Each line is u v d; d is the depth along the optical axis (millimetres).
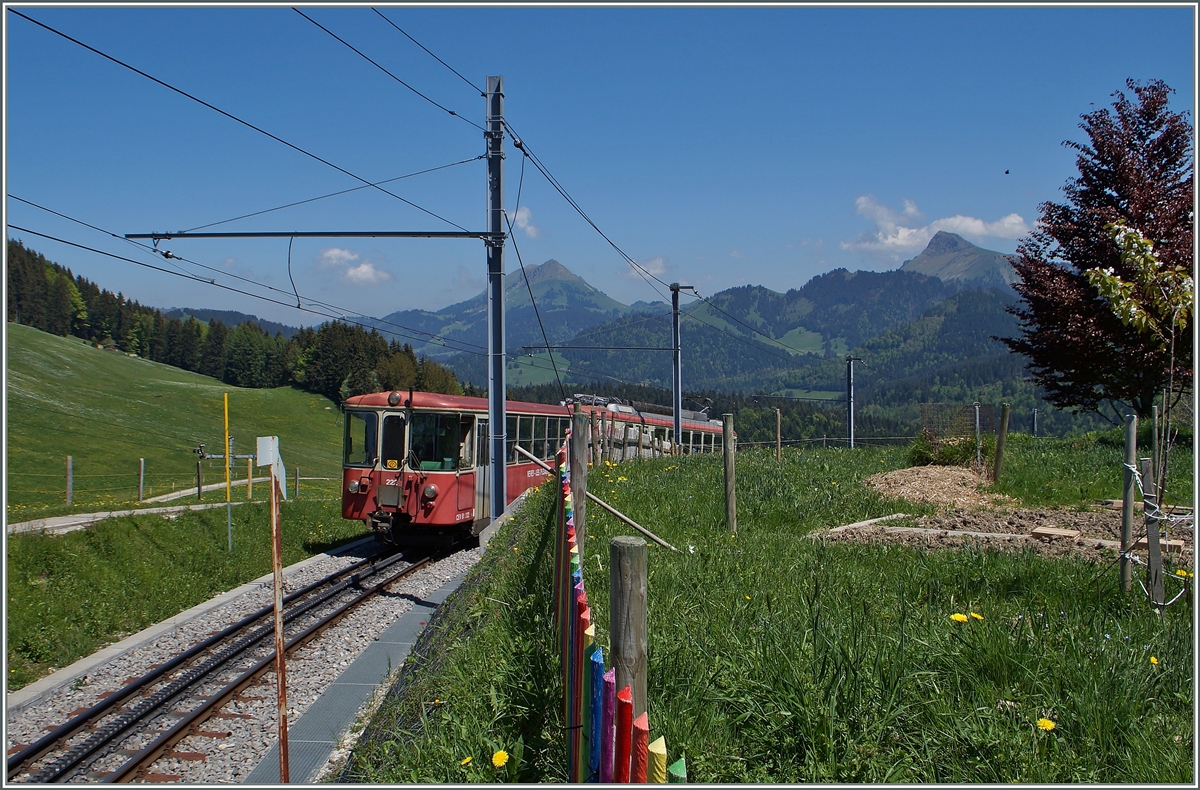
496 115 16188
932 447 17188
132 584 11773
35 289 130375
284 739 4855
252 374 125812
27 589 10242
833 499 12289
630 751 2711
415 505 15148
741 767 3861
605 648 5191
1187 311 6906
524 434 19641
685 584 6938
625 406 30203
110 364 101875
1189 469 13773
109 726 6898
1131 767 3668
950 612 5965
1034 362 22391
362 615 10977
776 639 5035
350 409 15656
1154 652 4926
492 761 4430
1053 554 8062
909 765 3779
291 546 16141
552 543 9359
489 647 6449
